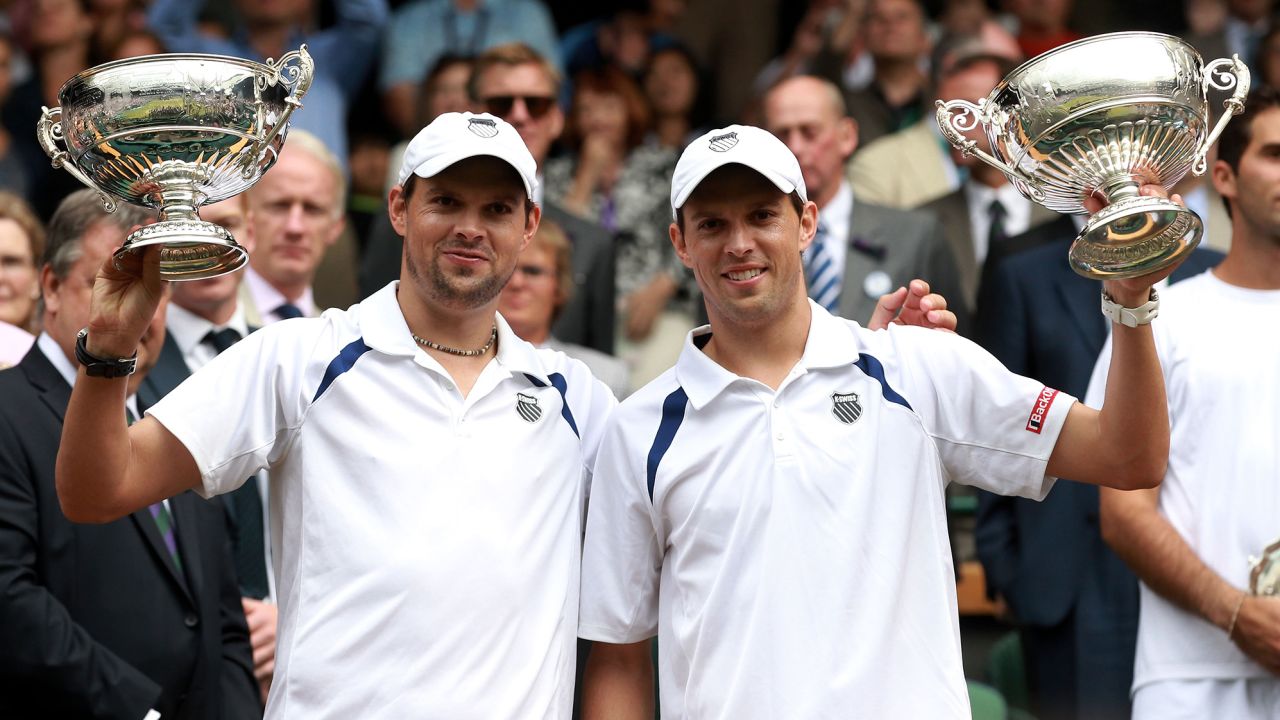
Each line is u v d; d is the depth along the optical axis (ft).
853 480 37.70
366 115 91.76
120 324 34.60
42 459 42.83
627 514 39.27
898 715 36.60
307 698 36.68
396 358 38.55
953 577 38.78
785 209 38.55
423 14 92.89
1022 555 56.44
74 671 41.34
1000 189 74.18
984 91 76.43
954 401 38.91
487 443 38.24
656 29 97.04
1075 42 35.40
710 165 38.01
